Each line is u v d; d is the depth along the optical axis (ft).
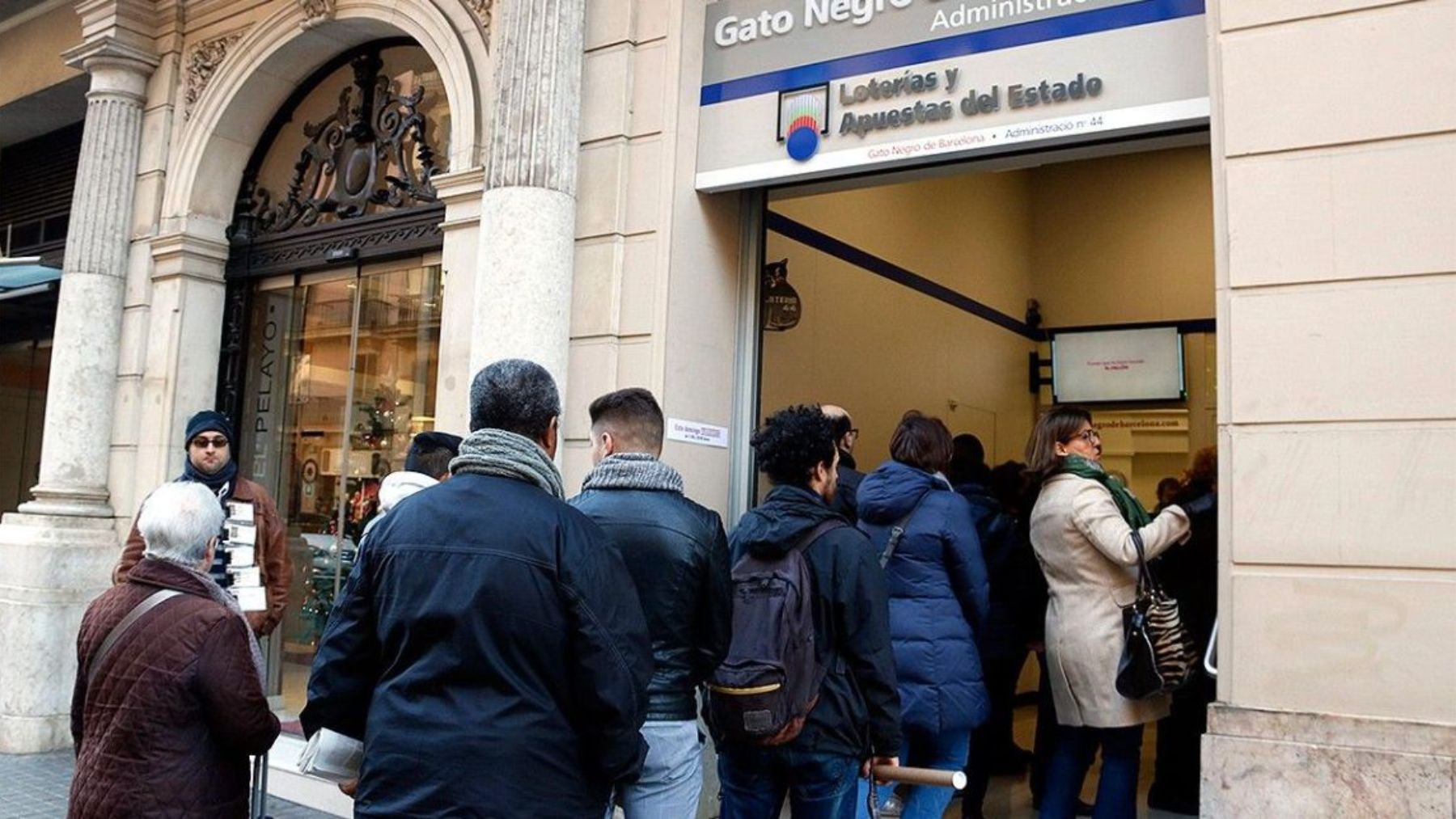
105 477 27.43
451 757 7.73
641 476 10.84
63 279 28.02
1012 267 33.68
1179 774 18.67
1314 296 12.91
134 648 9.99
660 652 10.43
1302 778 12.22
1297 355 12.92
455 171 21.89
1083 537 14.08
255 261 27.55
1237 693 12.80
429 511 8.50
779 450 11.66
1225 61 13.78
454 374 21.26
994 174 33.12
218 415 17.93
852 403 25.53
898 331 27.61
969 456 18.89
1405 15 12.80
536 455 8.90
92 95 28.71
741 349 20.15
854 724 11.01
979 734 17.61
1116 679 13.55
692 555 10.43
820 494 11.89
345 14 24.75
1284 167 13.25
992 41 16.49
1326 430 12.66
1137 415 32.22
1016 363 33.50
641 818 10.54
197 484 11.02
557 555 8.32
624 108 19.62
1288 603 12.64
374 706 8.14
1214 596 17.53
